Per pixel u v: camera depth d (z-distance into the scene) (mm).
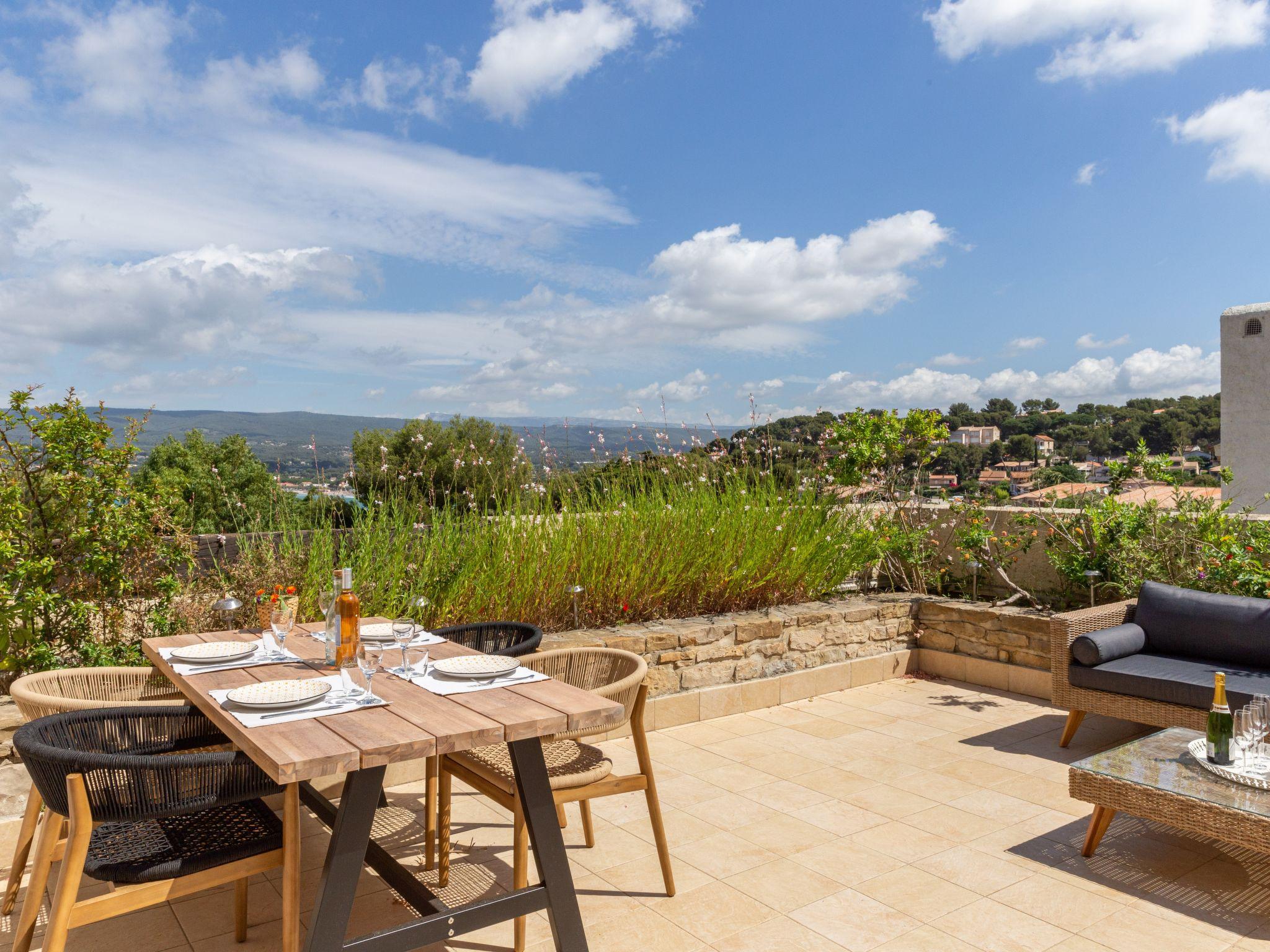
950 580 6883
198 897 3098
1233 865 3268
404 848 3488
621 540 5465
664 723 5105
